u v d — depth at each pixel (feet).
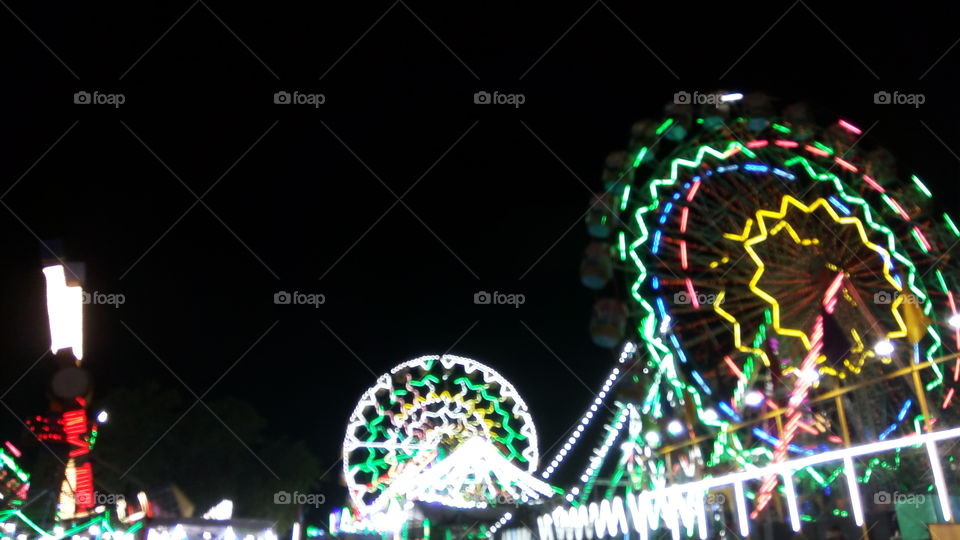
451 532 116.06
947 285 87.81
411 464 136.26
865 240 86.74
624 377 91.35
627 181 94.94
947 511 65.05
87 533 81.87
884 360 85.05
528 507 114.01
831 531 71.10
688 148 94.79
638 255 89.92
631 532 88.99
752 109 95.09
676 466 87.35
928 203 90.12
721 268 88.69
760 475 74.38
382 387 144.05
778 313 83.56
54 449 98.48
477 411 142.72
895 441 68.44
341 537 123.75
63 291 112.98
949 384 85.61
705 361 85.40
